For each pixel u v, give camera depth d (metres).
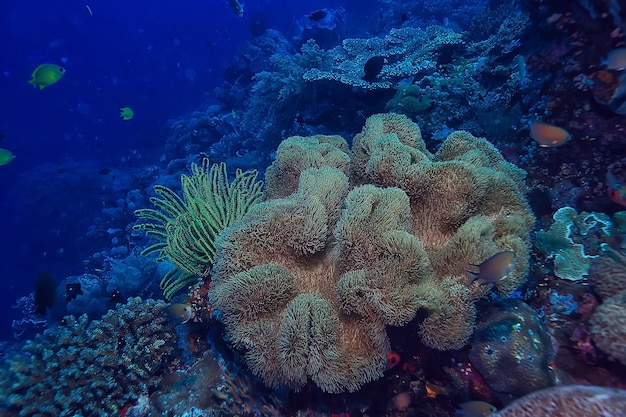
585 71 4.45
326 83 8.95
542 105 5.12
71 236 21.62
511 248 2.76
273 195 4.04
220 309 2.58
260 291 2.52
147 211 4.50
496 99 6.57
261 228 2.77
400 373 3.02
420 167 2.99
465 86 7.45
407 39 11.16
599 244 3.59
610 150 4.45
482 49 8.82
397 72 8.77
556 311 3.22
